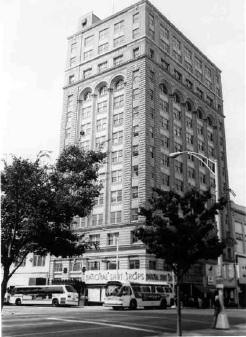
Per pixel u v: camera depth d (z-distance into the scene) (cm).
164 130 6662
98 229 6181
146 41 6631
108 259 5919
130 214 5916
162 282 5100
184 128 7188
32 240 1611
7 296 5059
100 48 7319
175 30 7512
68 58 7775
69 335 1662
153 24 6969
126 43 6869
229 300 6259
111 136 6581
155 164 6212
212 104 8294
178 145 6950
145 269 5412
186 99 7412
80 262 6238
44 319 2445
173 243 1744
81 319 2469
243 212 8238
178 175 6762
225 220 7475
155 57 6781
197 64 8056
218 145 8219
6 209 1534
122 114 6562
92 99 7081
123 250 5775
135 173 6069
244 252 7944
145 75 6400
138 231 1805
